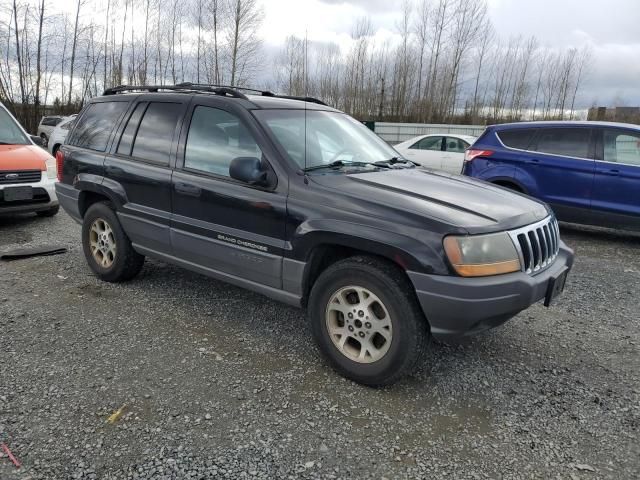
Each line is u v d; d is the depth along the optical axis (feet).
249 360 11.48
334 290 10.60
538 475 8.14
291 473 7.98
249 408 9.64
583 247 23.45
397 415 9.60
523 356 12.16
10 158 23.04
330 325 10.84
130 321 13.34
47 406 9.45
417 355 9.93
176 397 9.90
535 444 8.90
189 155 13.20
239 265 12.15
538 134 25.12
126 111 15.30
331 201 10.55
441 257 9.27
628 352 12.53
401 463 8.32
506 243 9.71
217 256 12.55
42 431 8.75
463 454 8.59
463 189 11.66
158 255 14.38
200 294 15.39
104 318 13.47
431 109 116.57
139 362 11.19
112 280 15.99
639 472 8.27
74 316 13.53
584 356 12.26
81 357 11.33
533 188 24.80
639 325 14.21
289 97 14.94
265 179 11.40
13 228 23.43
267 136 11.73
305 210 10.75
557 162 24.17
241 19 99.19
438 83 116.26
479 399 10.24
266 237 11.44
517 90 126.31
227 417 9.33
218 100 12.90
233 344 12.23
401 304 9.71
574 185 23.84
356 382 10.64
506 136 26.04
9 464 7.93
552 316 14.71
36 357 11.27
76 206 16.55
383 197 10.32
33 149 24.80
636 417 9.77
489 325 9.87
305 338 12.69
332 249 10.87
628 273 19.25
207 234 12.61
